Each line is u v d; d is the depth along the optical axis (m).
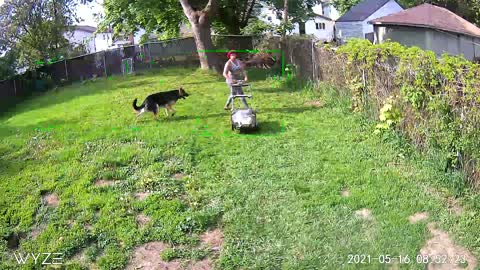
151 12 20.95
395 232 5.53
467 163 6.24
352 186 6.70
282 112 10.88
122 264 5.42
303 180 6.99
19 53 19.22
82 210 6.57
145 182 7.21
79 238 5.93
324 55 12.37
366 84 9.55
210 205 6.46
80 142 9.27
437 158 6.77
